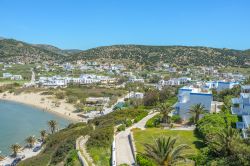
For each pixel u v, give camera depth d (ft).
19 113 569.64
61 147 226.38
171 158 126.00
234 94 355.77
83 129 295.28
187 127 248.52
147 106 395.14
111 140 206.28
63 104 647.97
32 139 351.46
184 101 278.05
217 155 147.84
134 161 166.71
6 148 344.28
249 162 126.41
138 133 222.89
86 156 180.96
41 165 221.66
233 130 148.66
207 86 446.60
